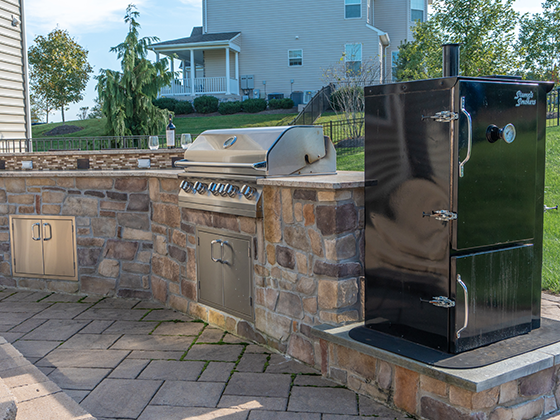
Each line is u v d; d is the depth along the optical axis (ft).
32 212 17.07
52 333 13.00
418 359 8.05
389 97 8.86
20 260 17.46
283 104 63.00
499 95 8.23
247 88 72.49
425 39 37.01
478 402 7.48
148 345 12.02
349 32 68.13
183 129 54.54
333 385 9.71
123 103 50.16
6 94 33.83
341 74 56.54
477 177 8.07
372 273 9.57
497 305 8.61
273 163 10.94
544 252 16.08
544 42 53.72
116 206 16.02
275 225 11.00
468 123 7.79
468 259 8.13
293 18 69.97
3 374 9.77
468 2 34.63
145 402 9.20
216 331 12.93
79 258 16.66
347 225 9.77
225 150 12.05
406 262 8.84
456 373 7.49
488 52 33.96
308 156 11.64
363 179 10.19
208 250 13.15
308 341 10.53
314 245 10.11
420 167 8.41
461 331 8.15
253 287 11.89
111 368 10.71
